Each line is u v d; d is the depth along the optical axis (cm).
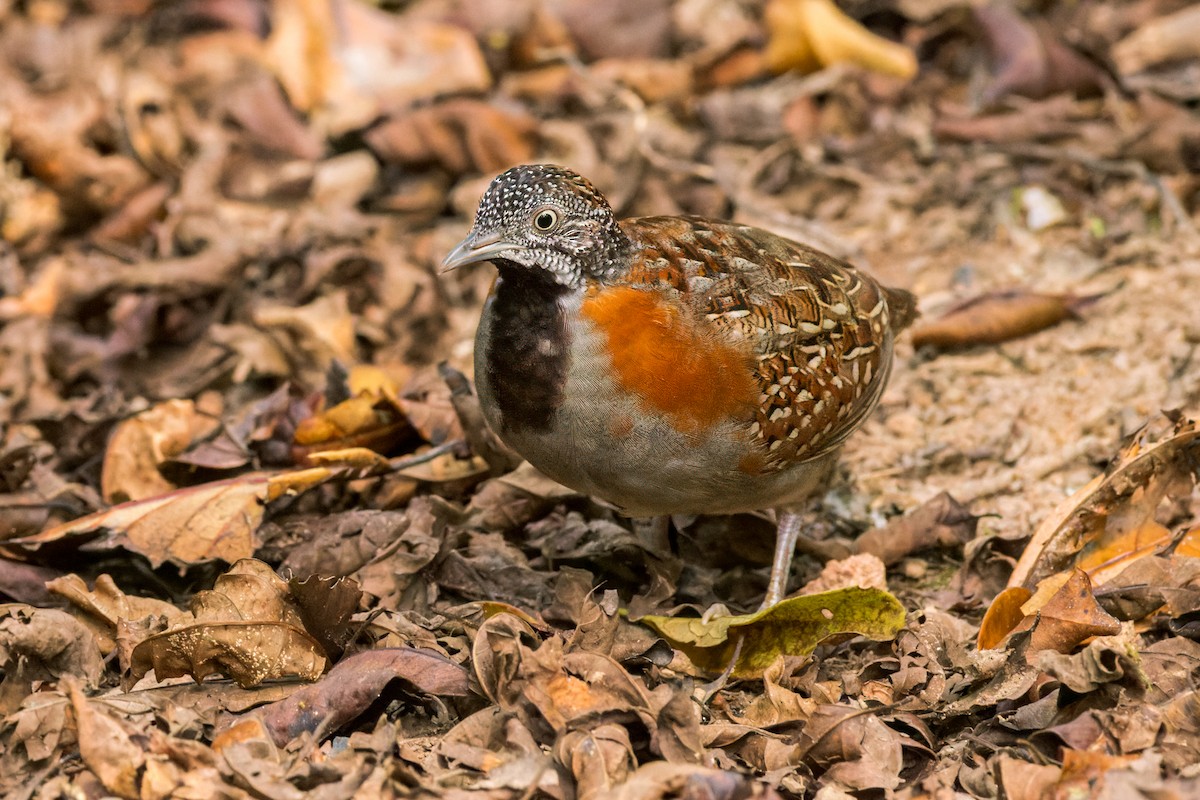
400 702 691
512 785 601
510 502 862
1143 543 786
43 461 915
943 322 1045
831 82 1340
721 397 708
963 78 1379
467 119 1261
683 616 788
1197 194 1189
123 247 1209
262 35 1436
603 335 694
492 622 670
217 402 1021
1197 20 1340
